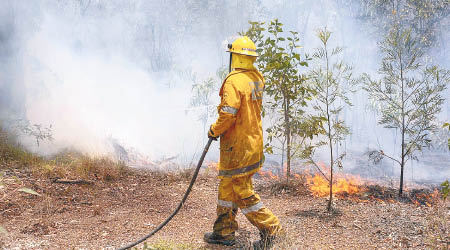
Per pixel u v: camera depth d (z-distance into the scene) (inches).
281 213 204.1
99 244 161.9
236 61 162.2
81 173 246.4
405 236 172.1
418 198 228.5
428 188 250.5
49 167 245.4
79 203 209.8
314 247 161.5
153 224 186.9
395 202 221.6
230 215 164.2
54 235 169.6
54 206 202.2
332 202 219.5
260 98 163.5
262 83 165.5
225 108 153.9
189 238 171.6
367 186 249.9
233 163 158.7
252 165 159.3
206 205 217.0
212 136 158.6
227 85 156.7
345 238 171.2
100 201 215.0
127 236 171.6
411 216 195.3
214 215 201.9
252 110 159.8
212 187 248.8
